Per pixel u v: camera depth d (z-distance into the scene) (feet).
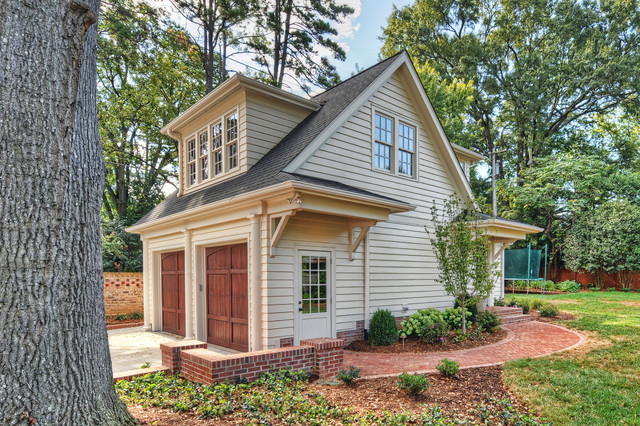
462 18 100.68
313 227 27.61
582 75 86.38
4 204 8.79
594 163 83.41
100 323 10.58
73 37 9.85
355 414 14.67
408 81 36.04
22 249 8.86
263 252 25.13
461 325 33.83
